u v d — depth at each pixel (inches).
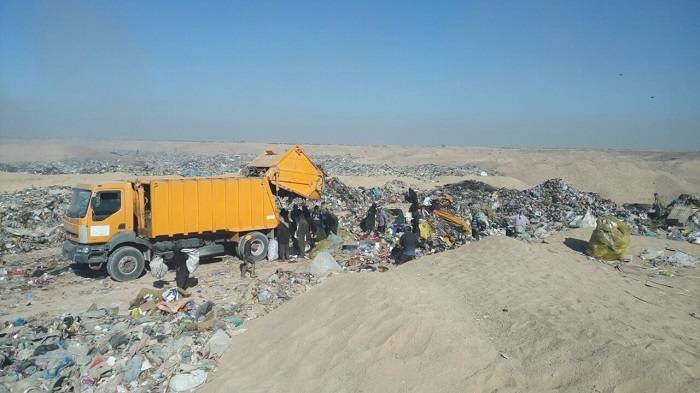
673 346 289.1
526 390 248.1
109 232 602.9
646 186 2021.4
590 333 301.9
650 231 856.3
